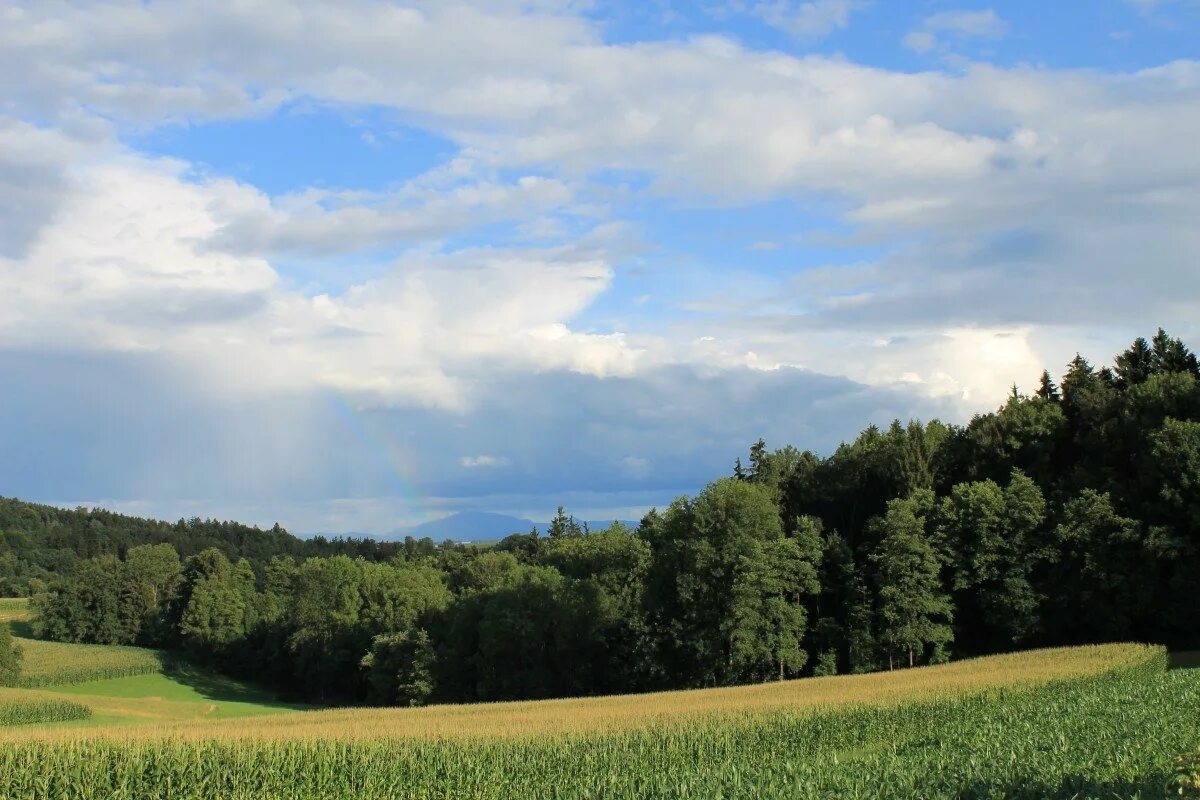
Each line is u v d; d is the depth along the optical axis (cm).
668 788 2241
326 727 4119
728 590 7025
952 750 2547
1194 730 2478
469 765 2789
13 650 9625
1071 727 2706
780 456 11738
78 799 2683
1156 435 6397
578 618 7750
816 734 3206
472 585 9881
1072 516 6562
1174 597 6238
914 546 6838
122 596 13050
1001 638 7150
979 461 8094
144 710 8100
